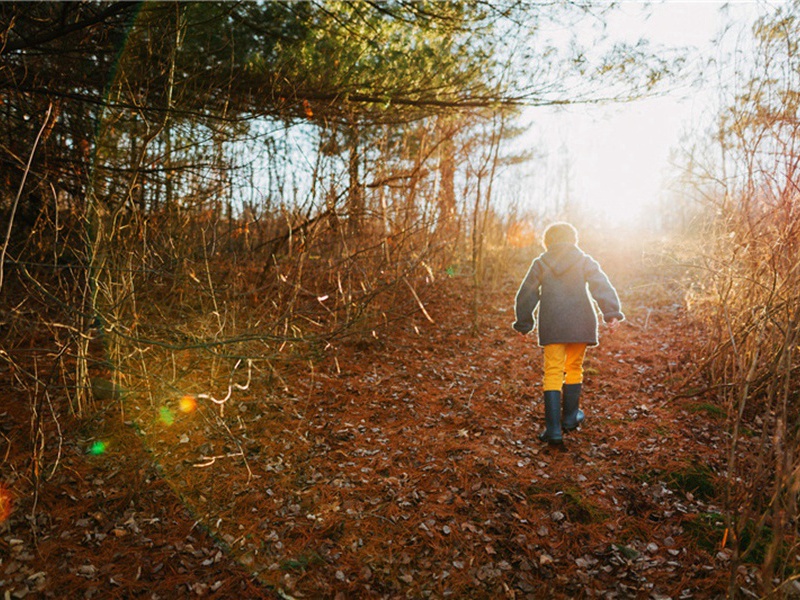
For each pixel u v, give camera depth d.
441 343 6.68
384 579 2.80
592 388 5.25
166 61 5.25
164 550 2.86
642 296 8.85
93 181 5.04
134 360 4.52
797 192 4.04
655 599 2.61
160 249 4.59
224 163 5.78
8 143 5.40
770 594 2.15
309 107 5.89
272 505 3.32
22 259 4.89
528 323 4.30
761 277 4.40
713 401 4.60
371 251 6.87
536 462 3.87
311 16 5.83
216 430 4.06
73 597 2.53
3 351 3.15
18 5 5.19
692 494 3.44
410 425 4.45
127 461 3.60
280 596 2.65
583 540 3.07
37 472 2.97
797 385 4.09
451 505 3.38
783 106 4.01
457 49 5.72
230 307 5.11
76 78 5.67
